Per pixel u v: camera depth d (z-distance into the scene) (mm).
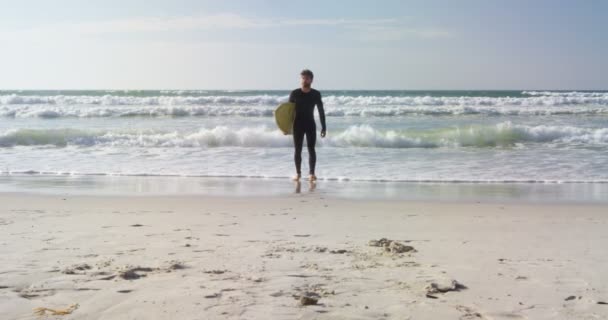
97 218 6387
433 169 11852
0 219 6262
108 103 33656
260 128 18219
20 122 23594
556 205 7770
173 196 8492
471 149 15664
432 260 4320
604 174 11195
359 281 3670
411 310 3084
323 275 3812
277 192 8969
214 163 12812
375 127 21359
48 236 5188
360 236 5363
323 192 8984
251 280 3645
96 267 3939
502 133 17344
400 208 7395
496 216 6789
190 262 4141
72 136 17203
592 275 3879
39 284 3486
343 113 27188
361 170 11727
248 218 6484
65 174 11297
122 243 4859
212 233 5445
